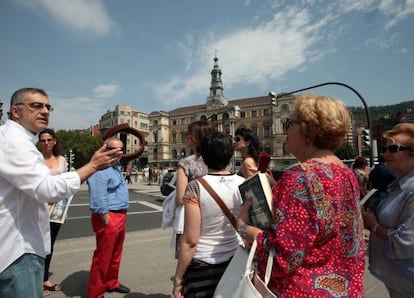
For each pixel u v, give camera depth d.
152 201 15.74
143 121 109.81
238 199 2.29
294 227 1.42
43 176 1.96
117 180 3.83
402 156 2.40
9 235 1.99
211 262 2.20
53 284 4.22
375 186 4.49
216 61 83.25
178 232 3.13
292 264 1.43
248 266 1.59
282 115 67.94
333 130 1.61
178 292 2.15
